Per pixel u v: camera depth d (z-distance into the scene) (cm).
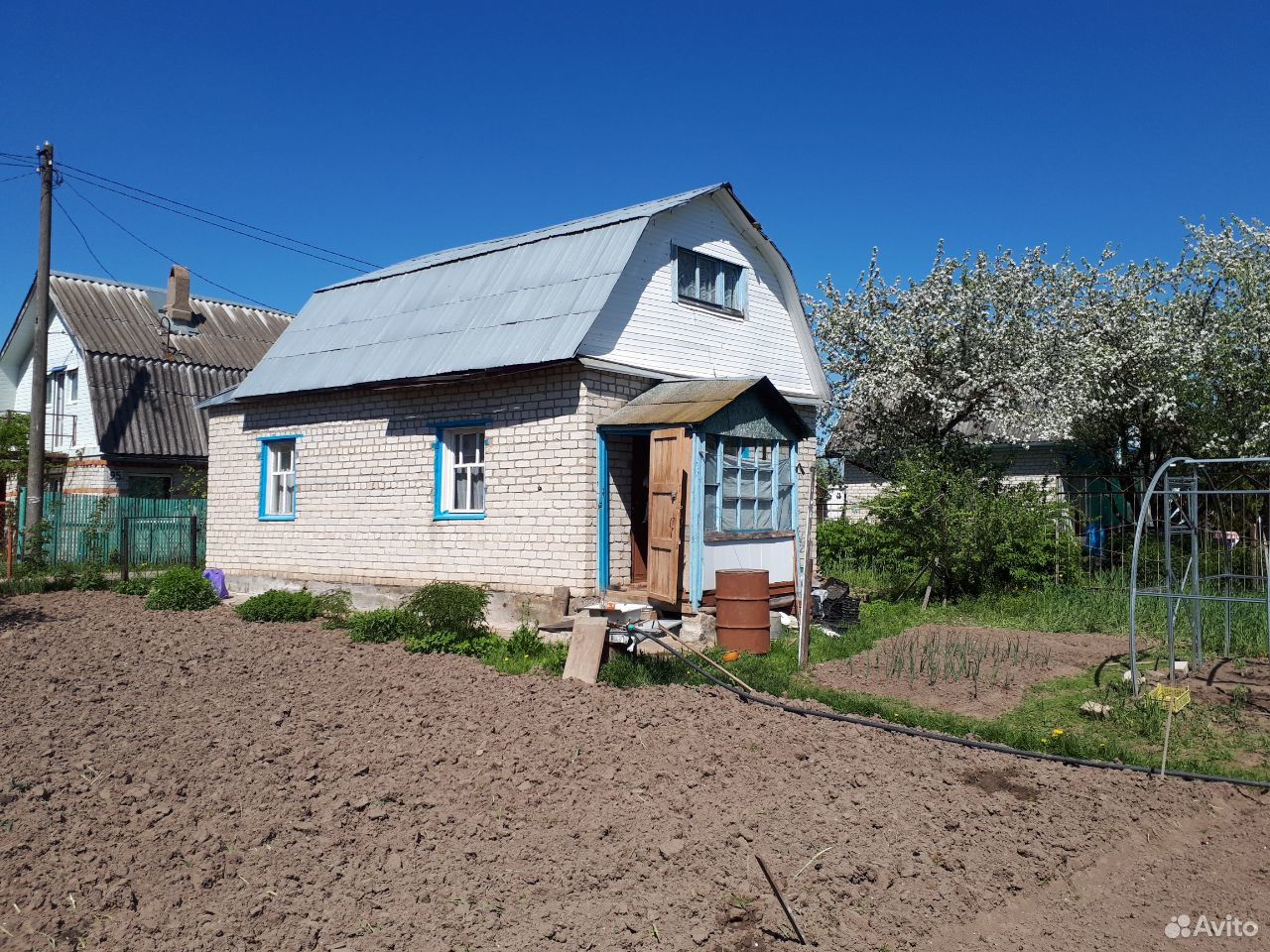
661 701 834
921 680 962
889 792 621
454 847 530
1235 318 1669
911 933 450
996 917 473
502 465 1270
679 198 1369
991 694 905
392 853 521
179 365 2639
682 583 1109
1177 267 1931
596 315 1193
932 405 1828
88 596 1641
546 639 1138
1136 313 1869
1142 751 737
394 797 603
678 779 642
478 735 738
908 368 1823
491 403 1286
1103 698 870
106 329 2597
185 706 827
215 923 437
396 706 826
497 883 487
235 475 1653
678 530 1082
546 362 1185
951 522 1471
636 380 1270
